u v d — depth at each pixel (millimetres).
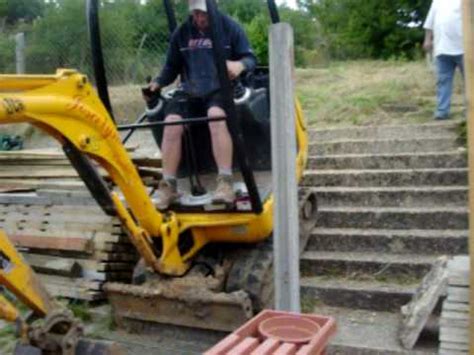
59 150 7449
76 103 3852
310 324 3119
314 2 21047
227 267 4938
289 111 3637
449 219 5898
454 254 5535
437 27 7984
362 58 20094
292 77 3650
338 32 20578
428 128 7707
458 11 7719
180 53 5082
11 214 6008
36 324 3518
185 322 4684
